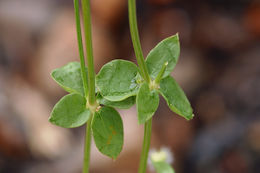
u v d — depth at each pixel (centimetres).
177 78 70
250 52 74
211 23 77
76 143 62
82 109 25
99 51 72
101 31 73
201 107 67
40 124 62
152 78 26
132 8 25
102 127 25
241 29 77
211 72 72
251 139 61
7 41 70
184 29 76
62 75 26
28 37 70
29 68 68
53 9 73
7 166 59
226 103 67
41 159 60
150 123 26
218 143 61
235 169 59
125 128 59
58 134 62
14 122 61
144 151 26
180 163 61
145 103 25
